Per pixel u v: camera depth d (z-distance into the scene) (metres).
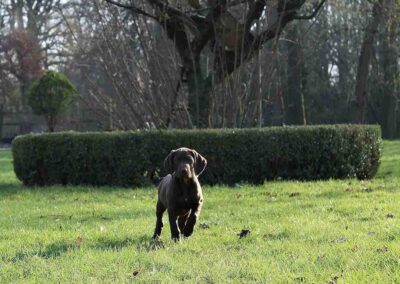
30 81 57.12
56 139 17.67
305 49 41.00
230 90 19.70
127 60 21.20
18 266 7.32
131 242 8.92
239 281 6.15
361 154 17.33
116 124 21.84
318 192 14.40
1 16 60.22
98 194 15.59
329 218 10.41
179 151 8.77
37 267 7.22
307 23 41.12
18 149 18.16
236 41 19.48
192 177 8.57
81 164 17.47
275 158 16.81
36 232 10.08
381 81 45.75
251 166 16.77
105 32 21.00
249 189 15.45
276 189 15.21
